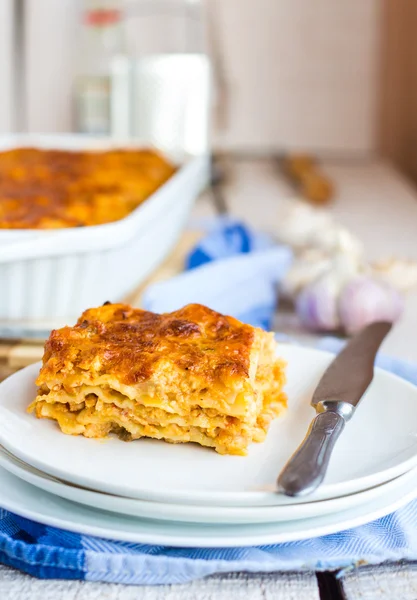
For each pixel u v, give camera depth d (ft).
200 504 1.13
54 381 1.29
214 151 4.11
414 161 4.73
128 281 1.99
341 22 4.64
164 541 1.12
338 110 4.79
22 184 2.38
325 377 1.42
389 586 1.15
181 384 1.26
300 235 2.45
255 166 4.13
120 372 1.27
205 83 3.26
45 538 1.18
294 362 1.49
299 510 1.12
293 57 4.70
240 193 3.40
